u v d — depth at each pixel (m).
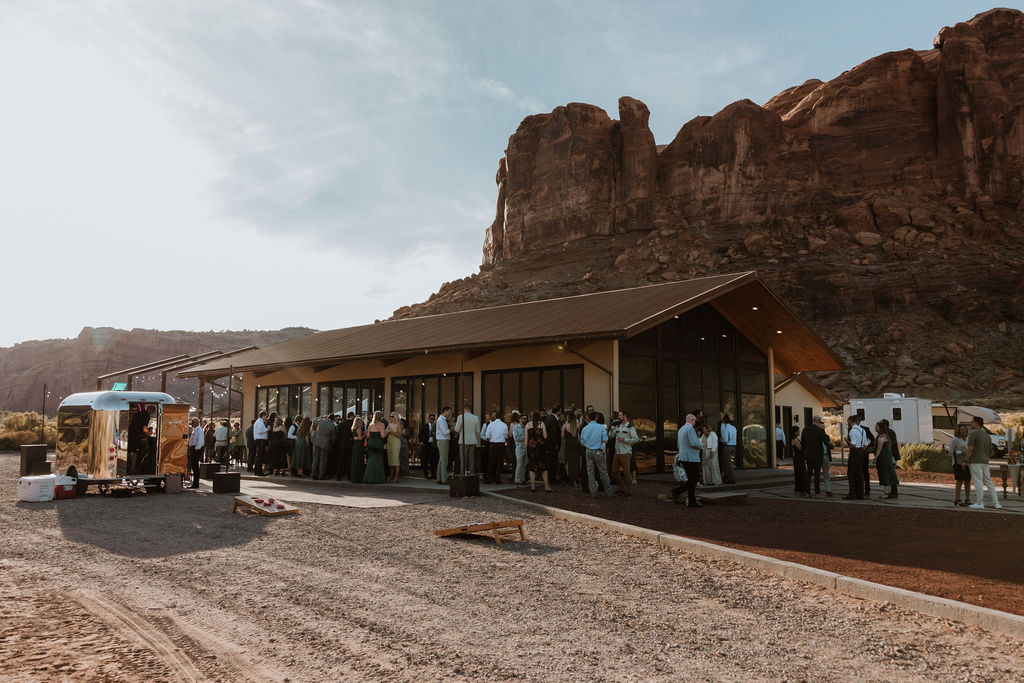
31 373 178.00
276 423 18.95
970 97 97.75
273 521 10.77
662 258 99.81
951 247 85.25
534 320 18.88
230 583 6.78
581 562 7.86
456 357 19.86
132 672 4.34
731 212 107.44
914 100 103.56
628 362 17.30
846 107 106.81
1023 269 77.31
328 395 23.84
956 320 75.81
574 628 5.37
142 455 15.09
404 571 7.34
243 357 27.19
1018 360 67.69
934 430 32.56
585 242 116.00
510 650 4.83
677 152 116.31
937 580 6.75
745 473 19.52
